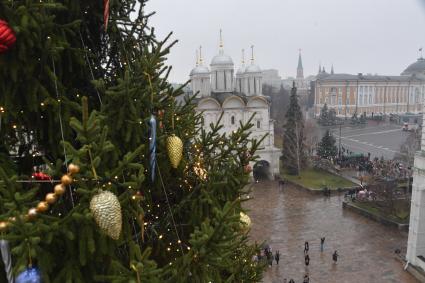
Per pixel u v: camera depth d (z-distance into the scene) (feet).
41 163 22.39
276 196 144.56
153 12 23.97
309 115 402.52
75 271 16.96
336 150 197.36
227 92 180.86
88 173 15.31
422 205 83.20
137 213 17.97
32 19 16.38
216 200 23.76
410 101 413.59
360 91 386.52
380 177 141.69
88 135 14.90
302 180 163.53
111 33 22.47
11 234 14.08
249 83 182.70
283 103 393.50
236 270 26.63
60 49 17.24
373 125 345.92
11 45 16.17
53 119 19.44
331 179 163.84
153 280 15.79
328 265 87.66
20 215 14.15
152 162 19.42
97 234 16.70
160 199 25.44
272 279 81.66
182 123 25.52
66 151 16.51
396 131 304.30
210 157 26.89
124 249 20.84
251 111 170.19
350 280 80.84
